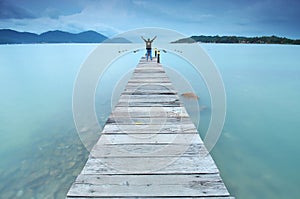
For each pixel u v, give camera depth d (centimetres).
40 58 2280
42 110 712
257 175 353
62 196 304
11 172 360
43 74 1436
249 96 868
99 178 202
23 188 321
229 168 372
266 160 399
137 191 187
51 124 579
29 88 1066
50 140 479
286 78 1270
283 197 304
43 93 961
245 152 427
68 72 1495
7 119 627
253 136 500
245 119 607
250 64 1853
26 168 371
